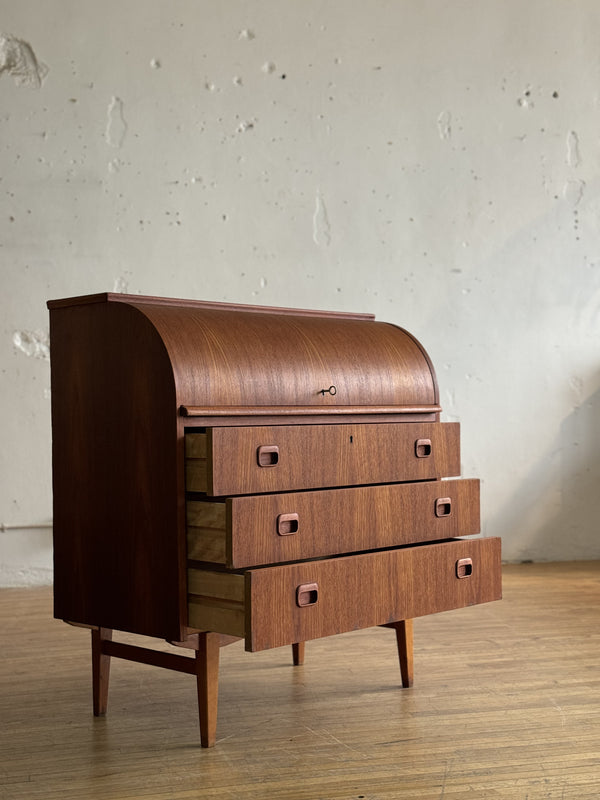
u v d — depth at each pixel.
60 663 3.00
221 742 2.25
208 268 4.64
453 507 2.65
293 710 2.49
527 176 5.07
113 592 2.32
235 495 2.19
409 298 4.92
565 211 5.12
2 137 4.39
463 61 4.98
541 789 1.93
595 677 2.76
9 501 4.37
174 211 4.60
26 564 4.39
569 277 5.12
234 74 4.68
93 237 4.49
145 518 2.24
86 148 4.48
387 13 4.88
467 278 5.00
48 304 2.47
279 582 2.10
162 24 4.58
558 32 5.11
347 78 4.83
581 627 3.43
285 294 4.75
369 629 3.45
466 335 4.99
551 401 5.10
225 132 4.67
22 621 3.63
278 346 2.44
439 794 1.91
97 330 2.34
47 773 2.06
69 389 2.42
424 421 2.77
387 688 2.68
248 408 2.28
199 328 2.31
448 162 4.97
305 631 2.16
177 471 2.17
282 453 2.25
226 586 2.11
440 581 2.52
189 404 2.18
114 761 2.13
